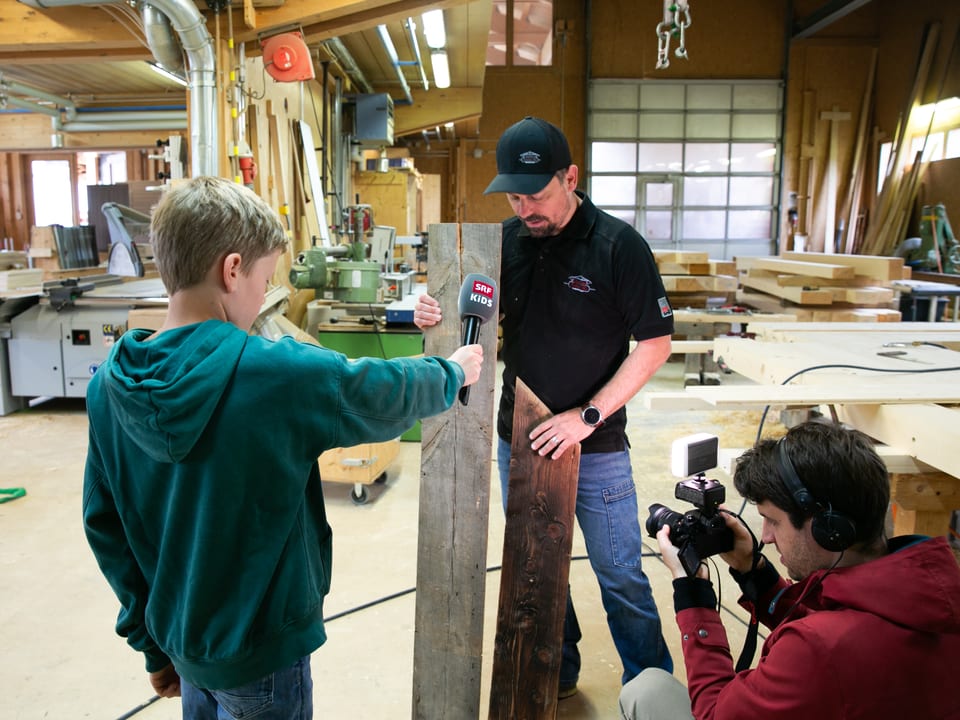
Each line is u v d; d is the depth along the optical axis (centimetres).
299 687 116
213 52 412
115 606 277
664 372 722
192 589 104
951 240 1134
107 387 101
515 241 188
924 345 309
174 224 102
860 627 100
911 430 204
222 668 107
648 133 1361
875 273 578
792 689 102
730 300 709
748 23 1345
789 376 256
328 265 455
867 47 1361
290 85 593
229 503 102
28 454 459
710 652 129
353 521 361
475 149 1401
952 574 100
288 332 403
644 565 313
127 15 421
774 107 1358
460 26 617
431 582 178
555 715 184
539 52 1554
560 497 175
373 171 824
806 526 109
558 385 187
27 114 811
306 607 112
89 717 214
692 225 1381
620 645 195
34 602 280
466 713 180
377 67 755
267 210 109
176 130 796
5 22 428
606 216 181
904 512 221
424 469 174
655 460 449
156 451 99
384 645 253
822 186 1391
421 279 784
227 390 101
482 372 166
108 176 1205
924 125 1250
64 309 542
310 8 428
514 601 179
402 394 113
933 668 98
